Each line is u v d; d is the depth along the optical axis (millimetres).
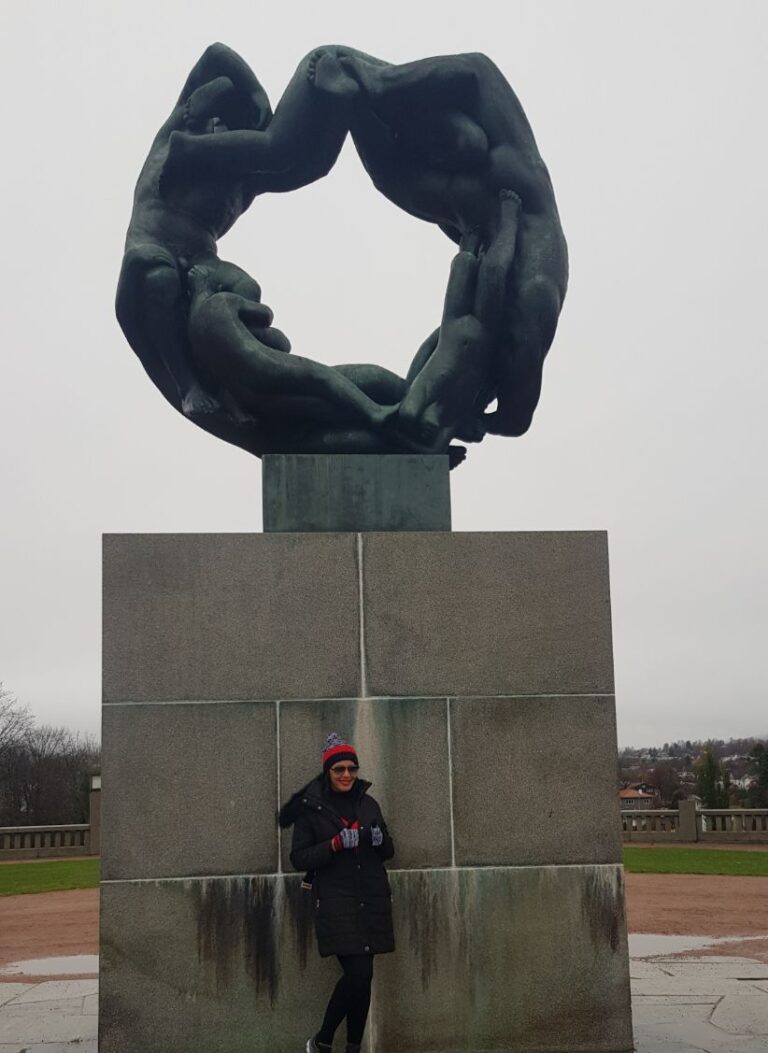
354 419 6129
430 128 6430
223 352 6020
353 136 6676
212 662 5348
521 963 5277
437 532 5602
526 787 5426
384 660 5457
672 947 10586
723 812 27375
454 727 5438
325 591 5477
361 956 4723
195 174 6441
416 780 5379
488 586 5578
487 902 5312
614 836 5422
